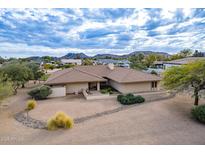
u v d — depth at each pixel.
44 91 29.58
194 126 15.83
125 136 13.83
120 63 86.69
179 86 21.44
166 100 25.58
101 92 32.78
